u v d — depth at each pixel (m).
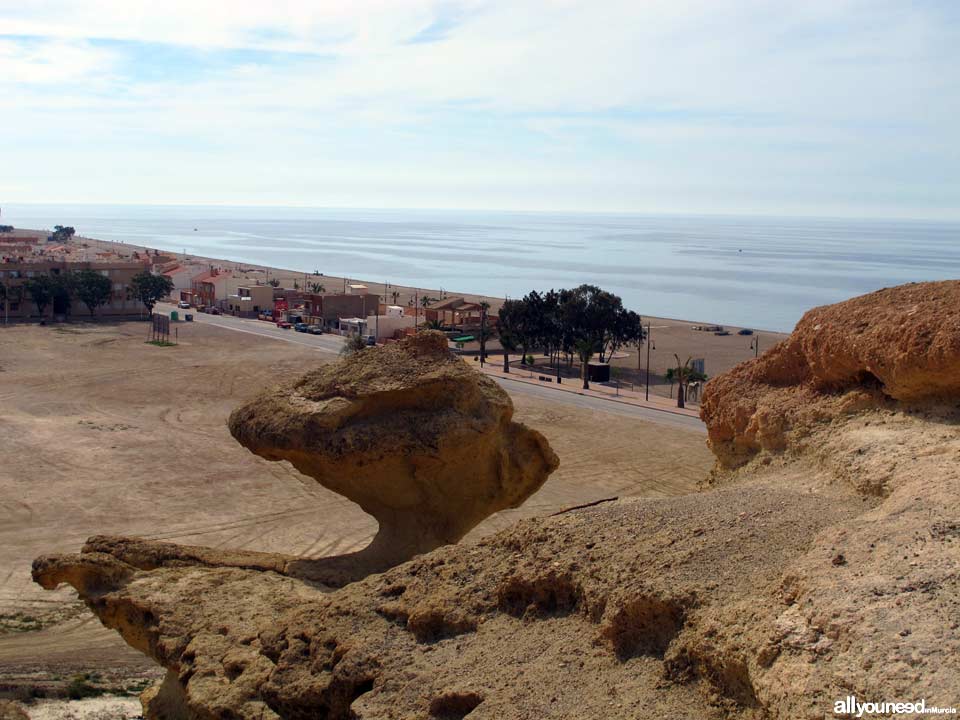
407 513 19.62
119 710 22.88
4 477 47.72
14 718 21.16
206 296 145.38
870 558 9.27
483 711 10.00
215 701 13.05
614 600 10.62
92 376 80.12
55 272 125.00
